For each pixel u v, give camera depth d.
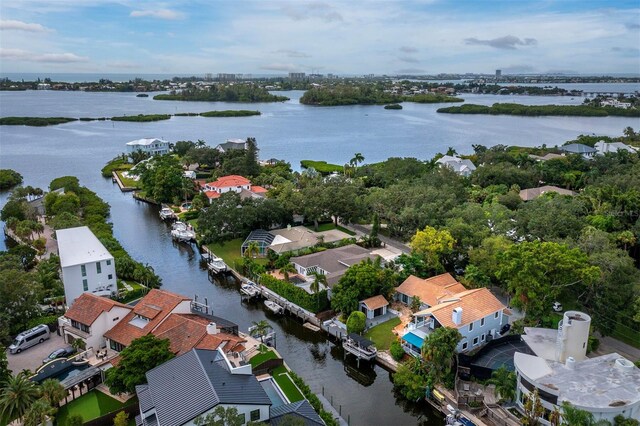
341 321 77.31
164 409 43.56
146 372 52.22
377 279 79.88
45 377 58.00
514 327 70.56
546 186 152.88
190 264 107.31
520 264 69.94
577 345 54.22
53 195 132.50
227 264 103.62
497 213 104.00
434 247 87.88
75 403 56.00
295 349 73.19
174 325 65.31
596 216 102.25
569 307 77.88
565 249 72.25
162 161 180.25
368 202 121.88
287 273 89.75
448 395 57.47
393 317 78.50
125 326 67.62
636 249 96.31
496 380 54.94
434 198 114.19
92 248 85.69
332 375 66.56
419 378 59.38
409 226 107.50
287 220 124.12
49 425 51.44
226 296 91.12
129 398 56.44
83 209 132.62
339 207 119.62
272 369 64.62
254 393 46.12
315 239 109.62
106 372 57.41
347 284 78.56
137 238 124.31
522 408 52.97
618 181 132.00
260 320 81.38
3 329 66.94
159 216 144.00
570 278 68.88
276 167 193.62
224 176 175.25
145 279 88.94
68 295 79.50
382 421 56.81
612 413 45.56
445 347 57.59
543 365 52.75
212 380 46.44
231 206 115.31
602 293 69.75
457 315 64.88
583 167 176.62
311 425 46.62
